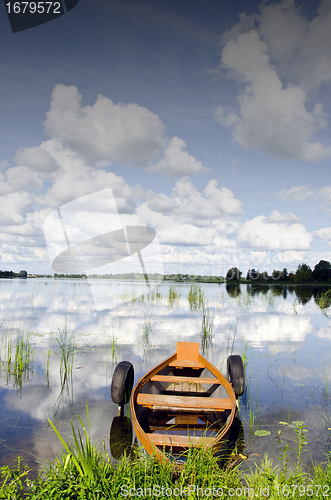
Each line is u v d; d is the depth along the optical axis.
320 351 8.21
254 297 25.09
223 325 11.73
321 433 4.12
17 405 4.91
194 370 6.09
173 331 10.42
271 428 4.25
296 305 19.19
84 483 2.74
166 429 4.20
